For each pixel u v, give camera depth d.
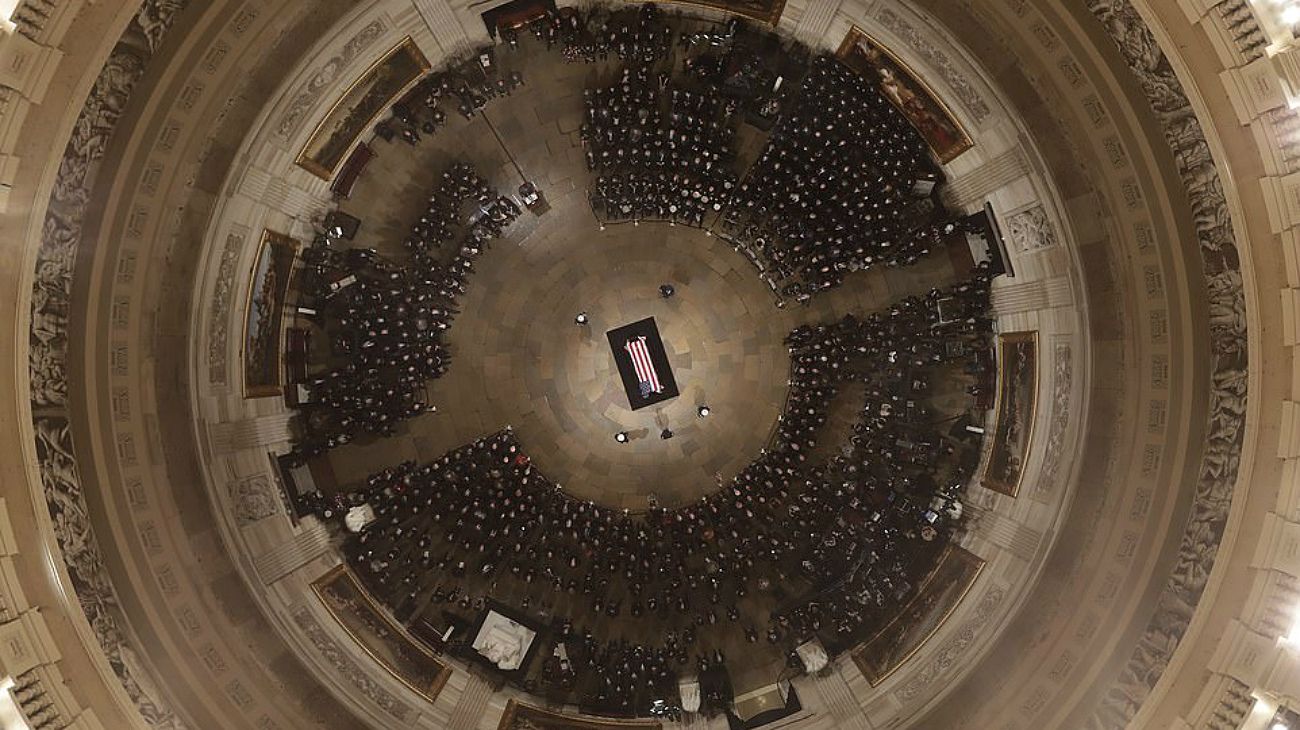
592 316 31.42
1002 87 26.53
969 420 29.61
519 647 29.47
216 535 26.84
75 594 21.56
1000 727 26.27
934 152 28.58
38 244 20.80
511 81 29.53
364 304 29.19
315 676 27.52
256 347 28.28
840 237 29.30
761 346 31.28
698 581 30.36
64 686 20.67
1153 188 23.30
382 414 29.50
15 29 19.06
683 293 31.42
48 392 21.84
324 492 29.50
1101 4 22.86
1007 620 27.27
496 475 30.19
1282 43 18.38
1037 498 27.41
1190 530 22.78
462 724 28.61
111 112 22.52
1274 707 19.38
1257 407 20.59
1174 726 21.55
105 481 23.56
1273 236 19.70
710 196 29.86
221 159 26.53
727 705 29.22
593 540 30.19
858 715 28.59
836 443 30.81
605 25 28.94
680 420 31.58
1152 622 23.39
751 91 29.23
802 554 30.38
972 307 28.80
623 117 29.41
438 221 29.50
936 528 29.36
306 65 26.88
